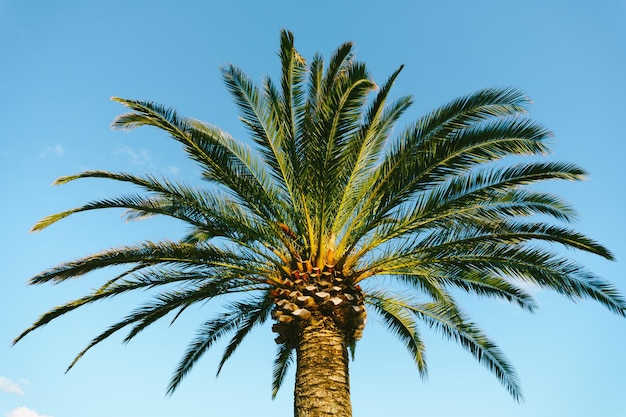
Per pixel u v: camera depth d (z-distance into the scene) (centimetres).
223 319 1128
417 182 858
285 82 920
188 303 995
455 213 900
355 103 823
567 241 826
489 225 889
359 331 914
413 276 1124
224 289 980
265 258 952
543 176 827
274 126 921
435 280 1102
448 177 861
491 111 846
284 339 905
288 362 1302
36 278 859
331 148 845
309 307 882
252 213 947
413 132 877
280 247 965
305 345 861
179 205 920
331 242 952
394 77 830
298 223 953
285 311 884
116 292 923
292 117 926
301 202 953
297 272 921
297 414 808
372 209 927
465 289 1077
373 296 1137
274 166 933
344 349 873
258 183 949
